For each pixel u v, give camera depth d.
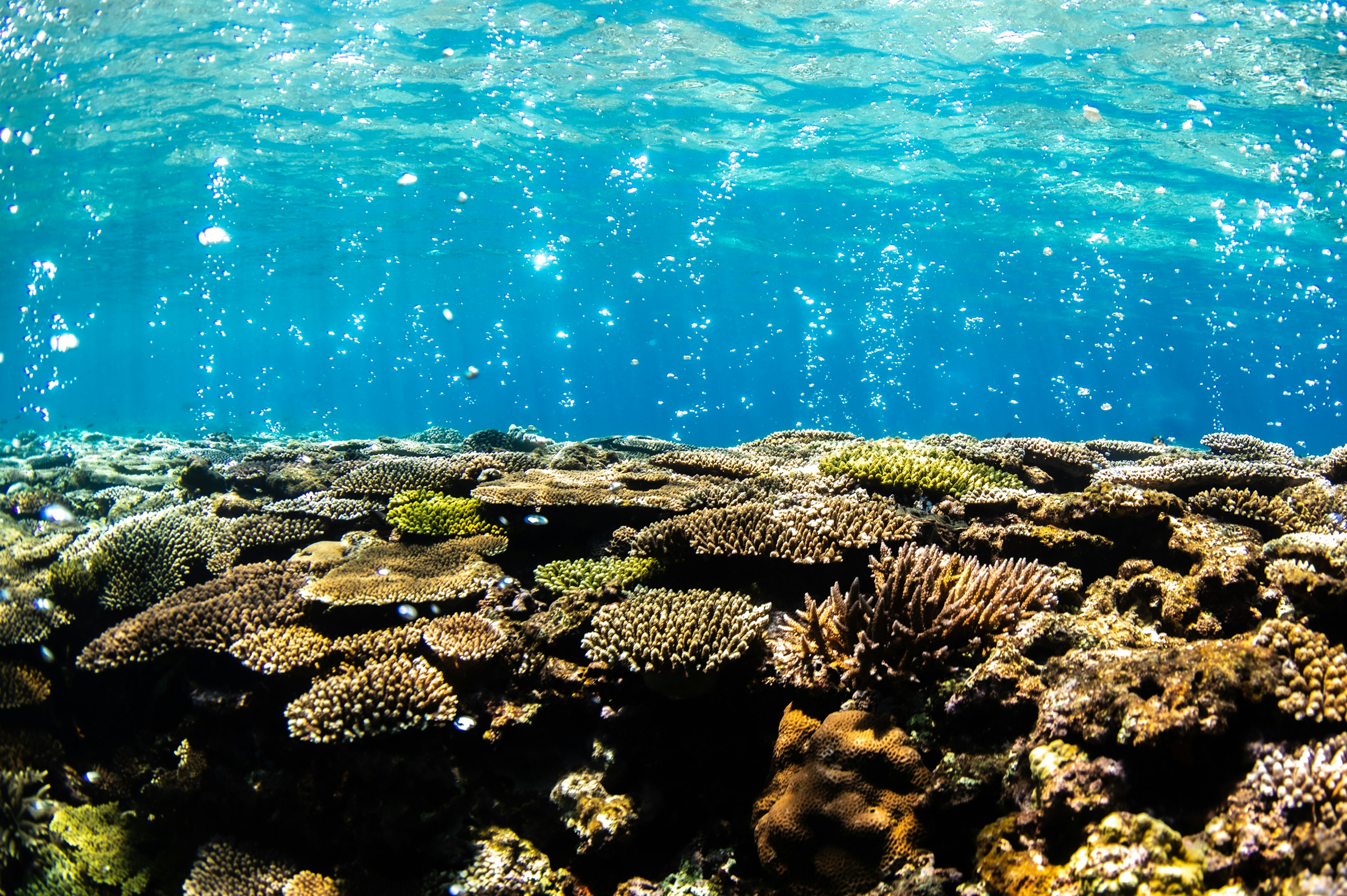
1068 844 2.79
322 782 4.33
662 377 122.19
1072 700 3.07
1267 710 2.77
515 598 4.86
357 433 45.62
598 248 34.78
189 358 99.44
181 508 6.83
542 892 3.82
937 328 55.84
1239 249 24.70
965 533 4.89
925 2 12.98
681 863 3.71
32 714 5.55
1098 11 12.43
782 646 3.98
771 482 5.88
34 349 74.81
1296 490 5.07
